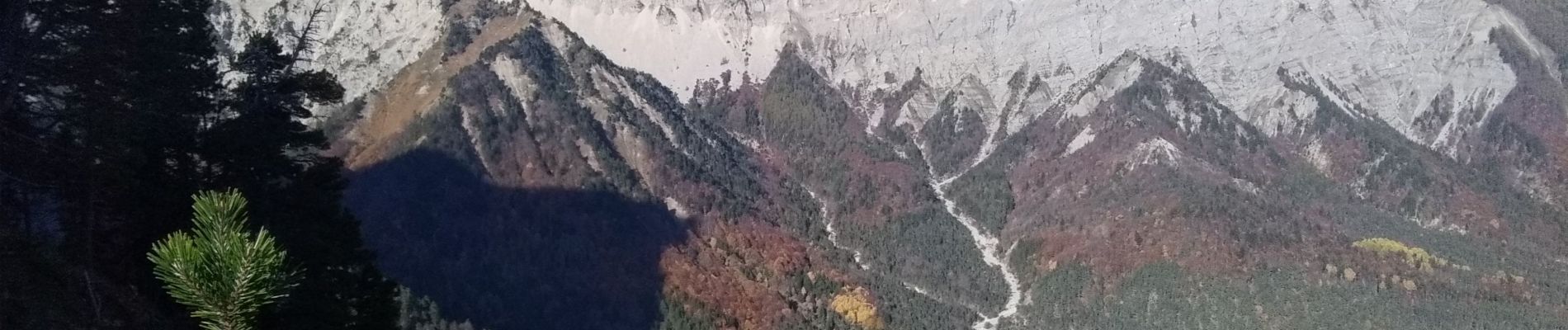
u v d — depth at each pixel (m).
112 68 32.69
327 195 36.78
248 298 10.30
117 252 28.64
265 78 37.53
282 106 37.84
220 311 10.17
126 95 33.06
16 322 23.77
